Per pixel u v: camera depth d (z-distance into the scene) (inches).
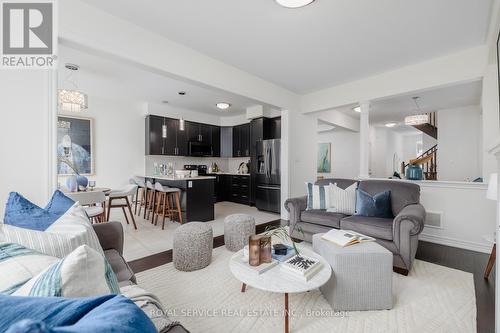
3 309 17.0
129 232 143.7
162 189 154.2
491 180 79.2
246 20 94.0
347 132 311.0
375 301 68.1
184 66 113.5
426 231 129.2
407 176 137.0
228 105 220.2
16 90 74.0
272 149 202.7
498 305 44.3
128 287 42.5
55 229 45.0
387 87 143.3
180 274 89.4
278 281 58.7
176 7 86.7
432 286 80.4
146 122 219.8
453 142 215.0
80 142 181.5
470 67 115.3
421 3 83.4
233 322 63.3
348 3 83.5
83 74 146.7
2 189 71.2
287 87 171.0
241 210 214.4
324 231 110.3
